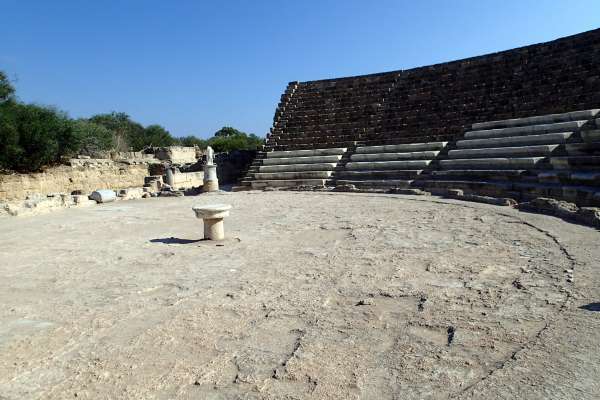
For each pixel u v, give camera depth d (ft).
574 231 30.73
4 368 14.56
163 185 89.97
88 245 36.04
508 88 74.13
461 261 25.40
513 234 31.65
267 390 12.53
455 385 12.25
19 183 84.38
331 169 82.33
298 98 105.91
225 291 21.95
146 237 39.04
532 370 12.67
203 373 13.67
